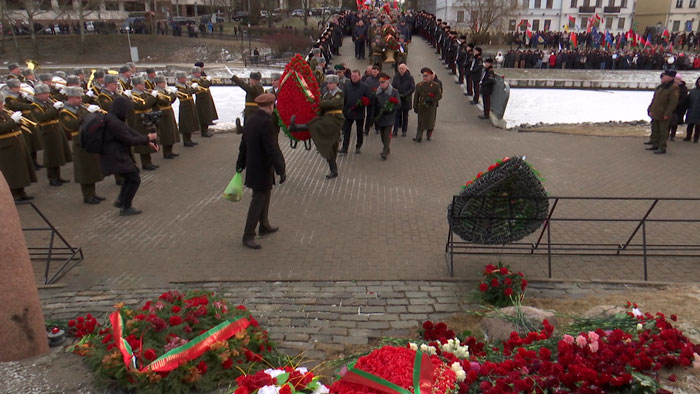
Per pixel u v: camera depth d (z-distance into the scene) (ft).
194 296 13.20
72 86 28.14
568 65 115.96
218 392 10.49
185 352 10.60
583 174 31.17
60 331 12.96
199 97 43.75
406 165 33.78
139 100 33.71
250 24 172.86
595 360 10.33
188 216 25.07
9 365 10.59
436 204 26.25
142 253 20.85
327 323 15.07
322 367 12.41
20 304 10.69
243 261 19.95
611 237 21.90
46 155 30.25
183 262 19.95
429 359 10.11
